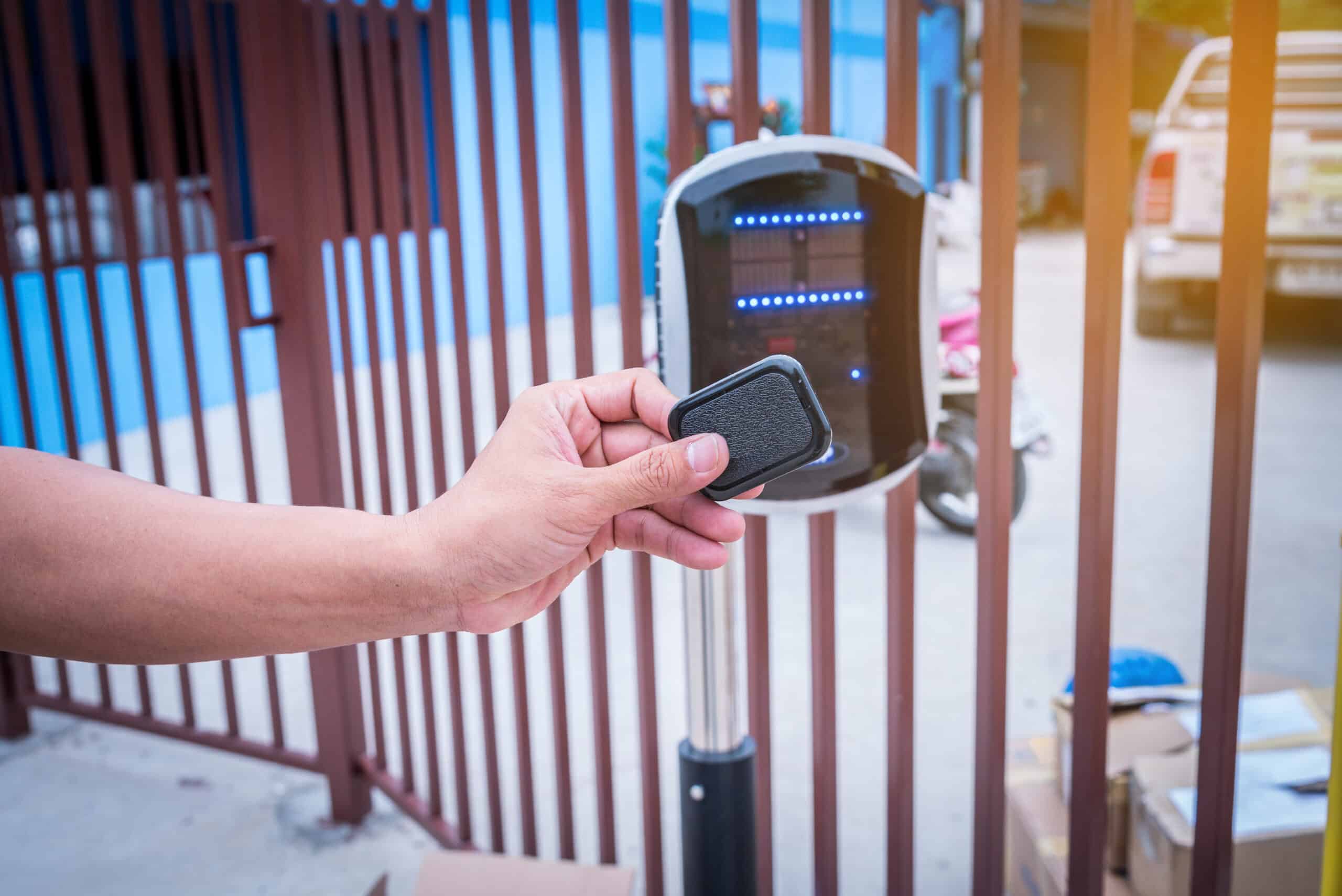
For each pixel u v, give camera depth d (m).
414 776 2.20
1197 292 7.08
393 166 1.79
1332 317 7.98
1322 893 1.07
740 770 1.14
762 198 0.94
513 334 8.98
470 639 3.31
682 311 0.96
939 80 15.01
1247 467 1.06
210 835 2.27
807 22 1.22
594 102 9.89
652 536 0.75
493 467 0.66
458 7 8.20
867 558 3.76
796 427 0.65
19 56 2.41
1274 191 6.03
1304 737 1.68
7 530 0.62
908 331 0.99
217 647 0.65
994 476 1.23
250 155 2.01
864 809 2.27
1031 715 2.64
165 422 6.32
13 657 2.69
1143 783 1.55
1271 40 0.96
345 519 0.66
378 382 1.92
